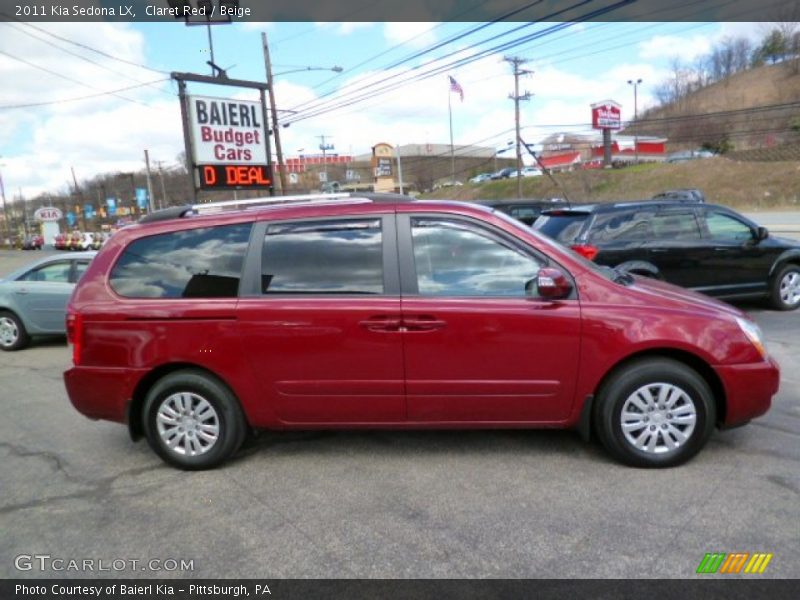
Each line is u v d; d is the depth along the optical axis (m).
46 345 8.88
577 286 3.54
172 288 3.76
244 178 16.30
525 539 2.86
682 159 60.62
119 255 3.88
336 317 3.55
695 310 3.53
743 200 45.81
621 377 3.50
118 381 3.77
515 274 3.59
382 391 3.61
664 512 3.04
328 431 4.37
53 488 3.65
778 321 7.55
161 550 2.91
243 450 4.09
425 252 3.63
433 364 3.54
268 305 3.61
